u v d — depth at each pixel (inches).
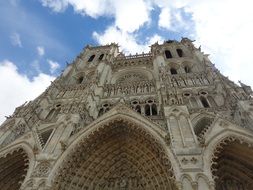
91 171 1087.0
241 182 992.2
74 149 1013.8
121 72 1994.3
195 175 797.9
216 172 1005.8
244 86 1273.4
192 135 947.3
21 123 1275.8
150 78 1822.1
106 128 1125.1
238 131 941.2
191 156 863.1
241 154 981.8
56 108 1523.1
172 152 893.8
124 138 1178.0
